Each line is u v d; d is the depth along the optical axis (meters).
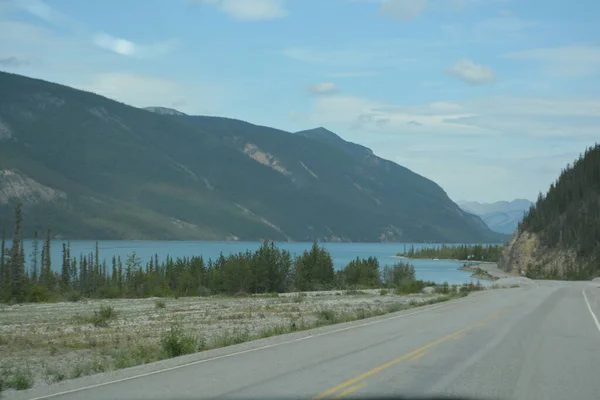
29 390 10.21
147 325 25.53
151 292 68.00
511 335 17.25
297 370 11.48
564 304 31.42
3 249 65.31
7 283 53.72
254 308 35.56
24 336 21.72
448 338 16.44
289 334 17.86
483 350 14.14
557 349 14.55
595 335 17.66
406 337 16.75
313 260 81.44
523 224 168.00
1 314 34.16
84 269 90.62
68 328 24.97
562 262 135.50
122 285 74.38
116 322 27.53
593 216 146.00
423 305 32.22
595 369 11.88
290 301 42.88
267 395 9.27
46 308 39.75
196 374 11.23
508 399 9.15
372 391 9.53
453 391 9.59
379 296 47.75
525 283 71.94
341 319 24.09
